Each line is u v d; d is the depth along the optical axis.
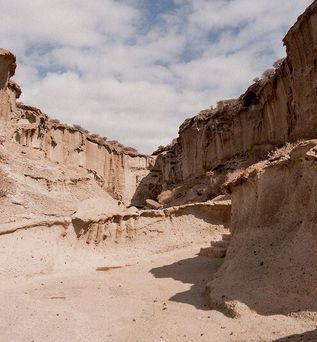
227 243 21.16
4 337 10.61
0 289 15.95
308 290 10.39
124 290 15.71
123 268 21.19
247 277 12.73
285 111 37.12
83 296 14.90
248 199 17.41
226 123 54.47
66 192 48.62
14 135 52.09
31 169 46.91
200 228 27.19
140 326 11.20
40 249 20.56
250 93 49.91
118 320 11.87
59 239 22.27
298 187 13.85
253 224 15.66
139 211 27.16
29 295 14.97
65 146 66.44
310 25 30.41
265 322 9.91
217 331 10.06
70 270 20.16
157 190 75.50
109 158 79.31
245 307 10.99
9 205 35.31
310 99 30.05
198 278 17.16
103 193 58.34
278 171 15.53
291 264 11.56
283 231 13.70
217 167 50.50
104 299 14.42
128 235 25.78
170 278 17.86
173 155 70.62
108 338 10.47
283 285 11.12
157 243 26.06
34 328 11.24
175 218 27.52
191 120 62.88
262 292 11.39
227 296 12.04
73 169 64.75
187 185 57.53
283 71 36.69
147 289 15.89
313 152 13.36
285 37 33.94
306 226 12.15
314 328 9.09
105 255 23.83
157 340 9.96
